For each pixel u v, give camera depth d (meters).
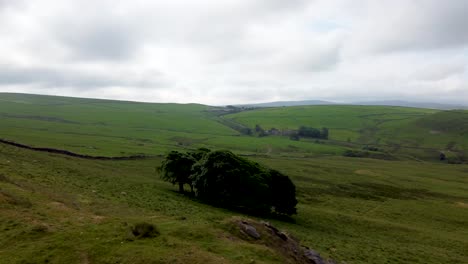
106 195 52.66
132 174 93.50
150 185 78.62
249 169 75.62
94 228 28.55
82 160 95.62
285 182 76.31
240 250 27.95
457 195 123.56
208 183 73.38
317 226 67.62
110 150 129.25
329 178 139.25
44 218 30.14
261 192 72.00
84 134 191.38
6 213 29.58
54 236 26.34
